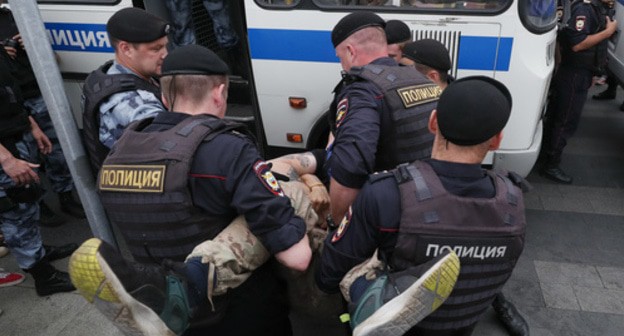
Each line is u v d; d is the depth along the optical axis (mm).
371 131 1615
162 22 1910
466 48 2699
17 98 2512
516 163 2902
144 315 1077
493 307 2451
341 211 1678
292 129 3154
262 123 3229
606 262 2920
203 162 1311
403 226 1132
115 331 2504
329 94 2969
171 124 1416
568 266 2891
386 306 1082
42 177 4191
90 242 997
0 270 2908
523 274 2832
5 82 2428
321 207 1816
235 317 1497
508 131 2828
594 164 4109
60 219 3492
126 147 1370
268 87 3070
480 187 1181
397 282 1127
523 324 2371
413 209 1129
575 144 4477
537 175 3967
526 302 2619
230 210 1389
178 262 1272
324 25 2818
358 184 1604
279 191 1364
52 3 3270
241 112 3549
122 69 1927
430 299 1050
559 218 3367
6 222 2527
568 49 3469
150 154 1318
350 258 1265
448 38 2701
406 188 1147
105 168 1383
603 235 3174
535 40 2615
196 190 1318
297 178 1884
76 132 2104
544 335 2396
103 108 1817
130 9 1908
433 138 1729
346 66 1932
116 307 1022
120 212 1361
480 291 1237
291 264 1348
